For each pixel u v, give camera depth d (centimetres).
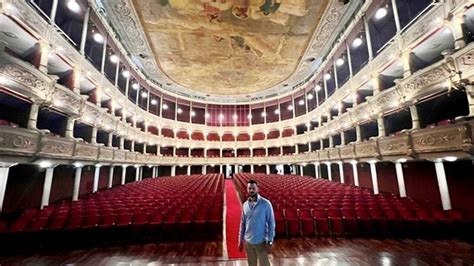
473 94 588
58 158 801
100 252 473
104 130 1292
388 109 944
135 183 1370
